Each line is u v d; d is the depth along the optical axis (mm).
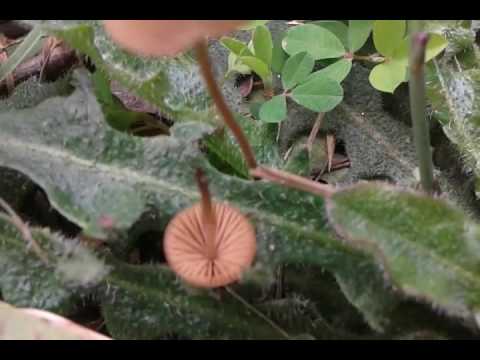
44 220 153
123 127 167
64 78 171
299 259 133
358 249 130
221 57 180
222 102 107
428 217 117
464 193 156
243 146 120
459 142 158
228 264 107
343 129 170
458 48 168
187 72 160
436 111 162
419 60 111
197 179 103
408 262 115
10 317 120
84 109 145
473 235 117
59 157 141
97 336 118
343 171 168
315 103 162
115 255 142
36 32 167
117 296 136
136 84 156
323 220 135
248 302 135
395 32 161
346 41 173
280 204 137
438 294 113
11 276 135
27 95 169
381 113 169
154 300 136
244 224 110
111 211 131
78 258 134
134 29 85
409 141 165
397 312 127
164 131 170
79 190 136
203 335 134
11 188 151
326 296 140
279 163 157
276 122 166
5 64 169
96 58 153
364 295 128
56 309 133
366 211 117
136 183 139
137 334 135
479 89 162
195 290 136
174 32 85
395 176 162
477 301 114
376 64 173
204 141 156
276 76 178
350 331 137
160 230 140
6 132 143
